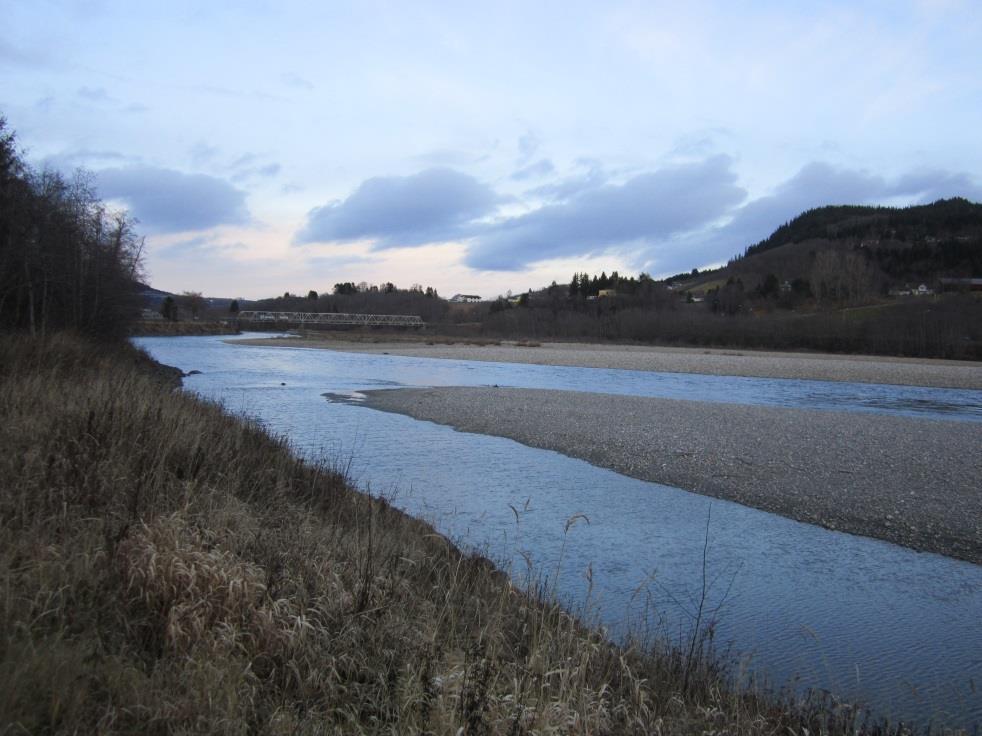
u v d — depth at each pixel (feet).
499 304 483.92
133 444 23.03
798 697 17.47
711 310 404.36
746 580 28.14
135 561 14.25
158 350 232.32
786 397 113.39
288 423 69.00
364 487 38.75
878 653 21.59
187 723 10.36
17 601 12.42
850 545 33.83
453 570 21.63
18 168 88.38
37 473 19.31
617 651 16.57
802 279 427.33
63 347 50.03
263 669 12.77
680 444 58.80
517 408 82.74
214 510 19.61
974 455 54.75
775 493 43.21
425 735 10.77
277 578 15.44
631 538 33.12
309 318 504.84
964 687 19.42
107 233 143.64
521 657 15.51
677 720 13.37
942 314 277.85
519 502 38.93
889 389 131.13
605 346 306.96
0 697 9.34
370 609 15.25
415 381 130.52
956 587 28.30
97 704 10.25
